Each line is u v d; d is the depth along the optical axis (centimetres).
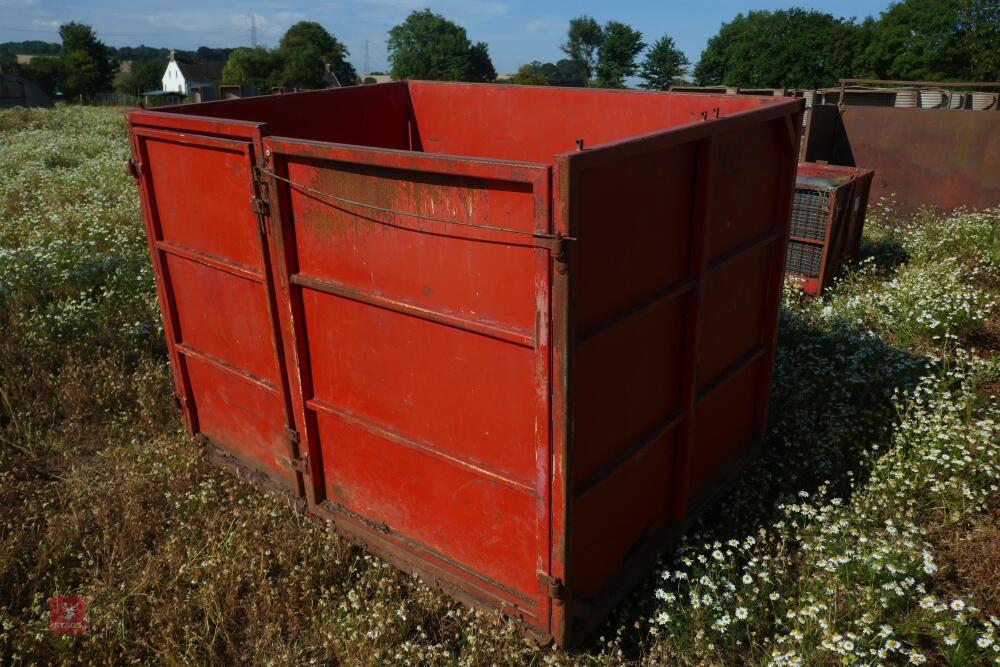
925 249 802
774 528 395
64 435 491
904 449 455
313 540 384
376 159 292
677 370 353
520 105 529
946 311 599
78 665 327
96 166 1266
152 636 337
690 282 333
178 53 11550
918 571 344
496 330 284
